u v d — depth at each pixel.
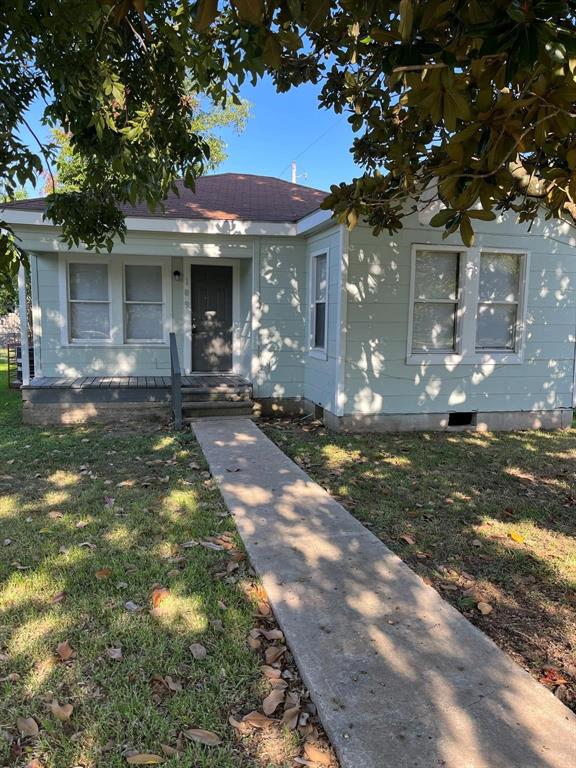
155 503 4.45
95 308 8.88
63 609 2.82
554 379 7.96
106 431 7.31
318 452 6.25
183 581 3.14
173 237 8.25
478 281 7.49
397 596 2.97
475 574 3.31
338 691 2.19
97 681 2.29
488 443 6.85
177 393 7.40
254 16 1.46
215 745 1.97
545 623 2.79
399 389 7.45
